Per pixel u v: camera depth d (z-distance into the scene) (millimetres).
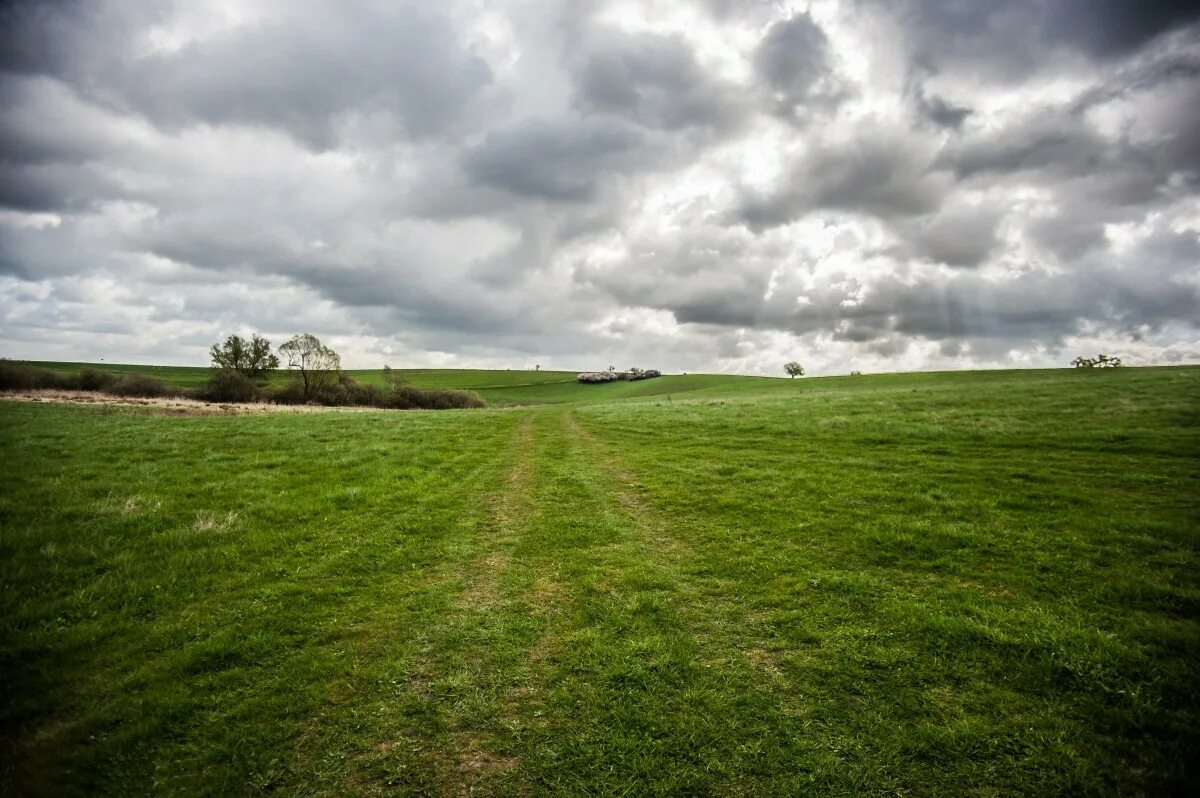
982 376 70188
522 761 5414
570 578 9867
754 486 16219
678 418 33500
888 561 10391
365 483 16156
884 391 44656
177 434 22750
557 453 23516
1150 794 4898
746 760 5410
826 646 7430
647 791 5043
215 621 7953
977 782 5133
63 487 13219
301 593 9008
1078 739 5605
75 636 7223
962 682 6609
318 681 6656
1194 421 20719
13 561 9039
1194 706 6004
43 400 39156
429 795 4996
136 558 9766
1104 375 45812
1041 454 18172
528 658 7207
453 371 163750
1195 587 8703
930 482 15570
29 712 5848
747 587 9398
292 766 5305
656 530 12664
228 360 75625
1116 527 11383
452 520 13312
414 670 6918
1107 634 7348
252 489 14484
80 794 4883
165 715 5898
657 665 6965
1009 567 9797
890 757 5426
